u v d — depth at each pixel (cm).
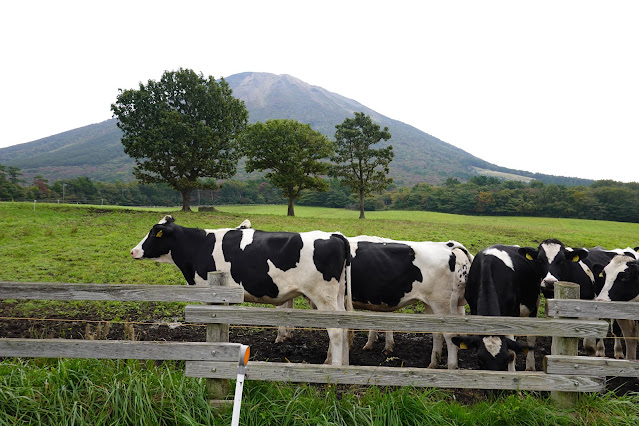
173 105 3709
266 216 3300
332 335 574
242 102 3947
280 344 780
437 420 419
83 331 793
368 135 4766
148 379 448
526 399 445
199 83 3731
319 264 620
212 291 438
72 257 1469
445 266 695
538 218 6106
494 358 500
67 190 8938
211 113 3688
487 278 611
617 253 860
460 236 2311
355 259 717
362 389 486
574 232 3198
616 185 10100
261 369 437
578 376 436
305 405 428
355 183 4812
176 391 430
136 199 10000
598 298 661
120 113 3575
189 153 3547
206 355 434
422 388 473
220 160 3694
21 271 1273
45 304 966
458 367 680
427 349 780
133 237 1914
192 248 704
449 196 8781
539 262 674
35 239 1764
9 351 431
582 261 764
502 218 5731
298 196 4469
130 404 416
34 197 7981
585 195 7512
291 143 4219
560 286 445
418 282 702
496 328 435
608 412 434
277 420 417
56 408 413
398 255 707
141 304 988
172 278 1270
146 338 768
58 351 433
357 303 740
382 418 412
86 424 401
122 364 485
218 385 439
